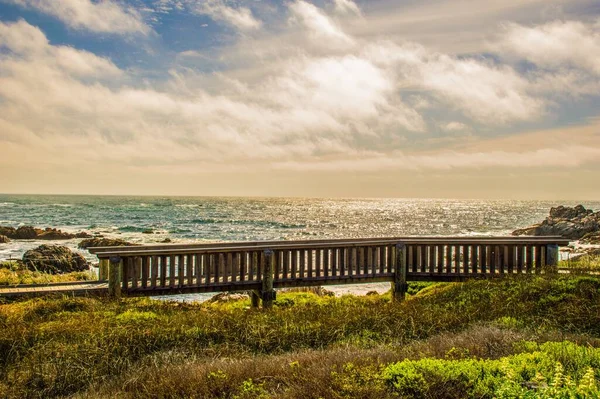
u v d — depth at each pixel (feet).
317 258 47.62
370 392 20.84
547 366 22.45
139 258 43.32
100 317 36.40
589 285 41.52
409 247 50.65
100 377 27.30
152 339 32.45
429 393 20.84
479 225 293.64
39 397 25.63
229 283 45.06
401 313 39.11
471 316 37.83
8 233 169.99
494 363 23.02
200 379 24.94
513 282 45.44
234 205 636.48
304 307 43.83
